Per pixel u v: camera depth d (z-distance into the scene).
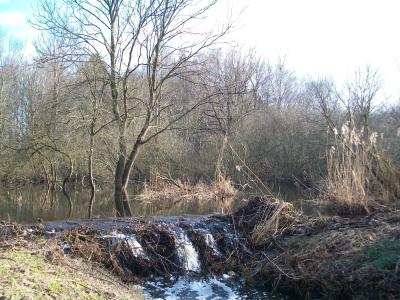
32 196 22.70
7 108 24.19
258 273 9.97
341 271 8.74
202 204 20.30
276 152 28.02
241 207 12.53
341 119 26.45
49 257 8.40
